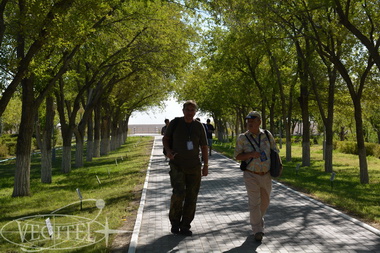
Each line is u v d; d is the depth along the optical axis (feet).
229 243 21.11
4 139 154.30
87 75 70.69
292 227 24.52
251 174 21.63
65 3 35.09
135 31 62.49
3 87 43.06
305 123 79.66
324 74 72.95
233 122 235.81
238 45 57.00
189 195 22.85
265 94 86.79
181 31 66.44
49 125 59.41
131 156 103.14
